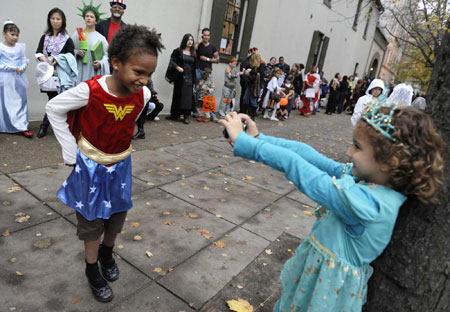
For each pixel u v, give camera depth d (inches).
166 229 113.1
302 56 521.0
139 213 121.2
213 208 134.2
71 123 67.7
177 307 79.6
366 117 43.1
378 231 44.4
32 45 193.9
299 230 127.0
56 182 134.4
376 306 53.9
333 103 542.9
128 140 71.4
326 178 44.4
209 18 311.9
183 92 264.5
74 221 109.5
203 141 235.8
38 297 77.2
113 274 84.9
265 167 199.3
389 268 52.1
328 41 597.6
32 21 190.4
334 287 48.3
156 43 59.9
